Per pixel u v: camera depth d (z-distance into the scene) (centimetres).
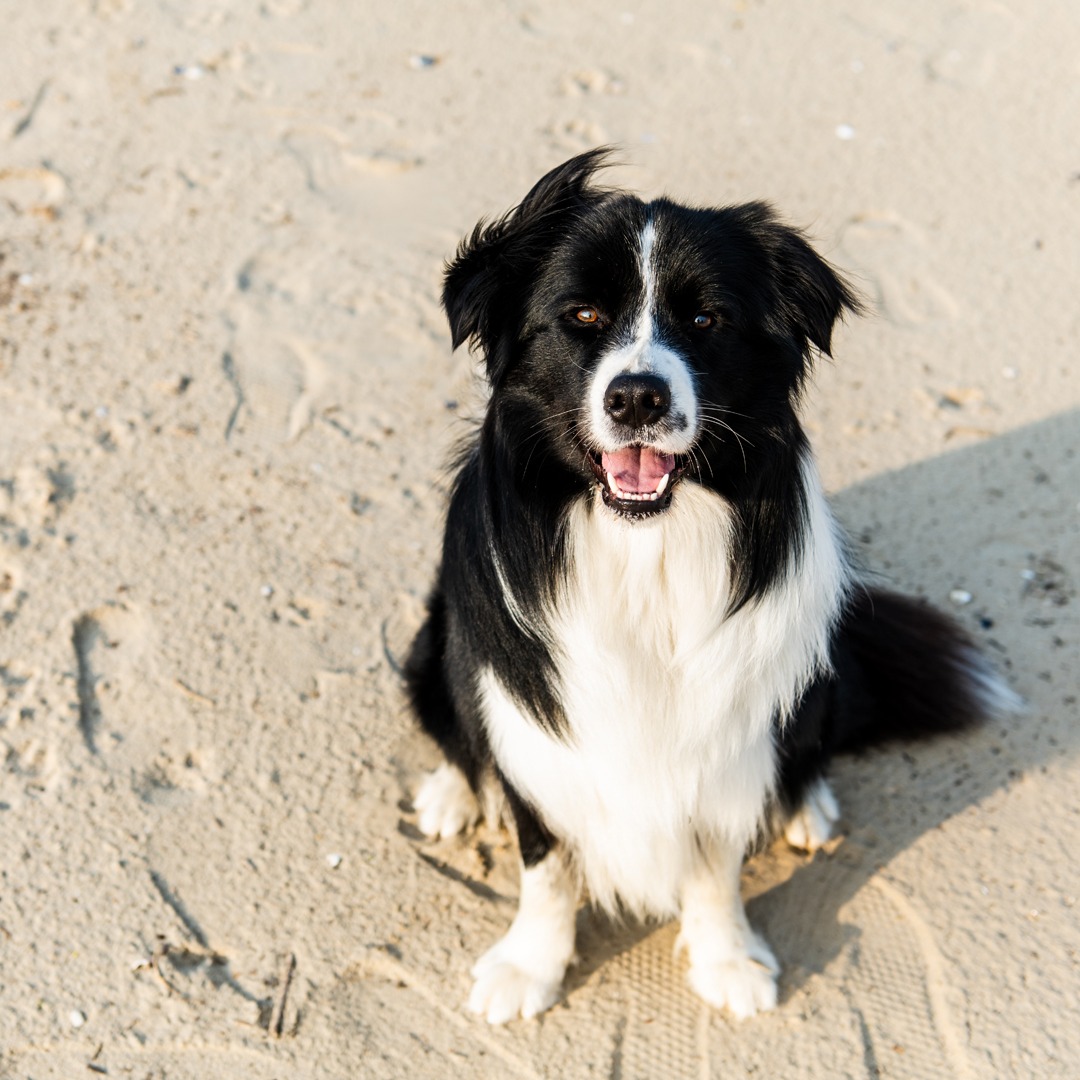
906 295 226
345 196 252
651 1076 156
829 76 287
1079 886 166
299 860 170
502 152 263
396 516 198
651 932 166
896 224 243
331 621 188
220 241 240
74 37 303
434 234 242
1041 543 194
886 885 167
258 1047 158
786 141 266
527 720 155
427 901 167
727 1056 157
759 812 160
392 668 184
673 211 149
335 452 204
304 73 290
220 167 259
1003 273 230
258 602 189
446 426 207
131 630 187
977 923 164
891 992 161
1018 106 275
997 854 169
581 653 153
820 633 156
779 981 162
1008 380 212
